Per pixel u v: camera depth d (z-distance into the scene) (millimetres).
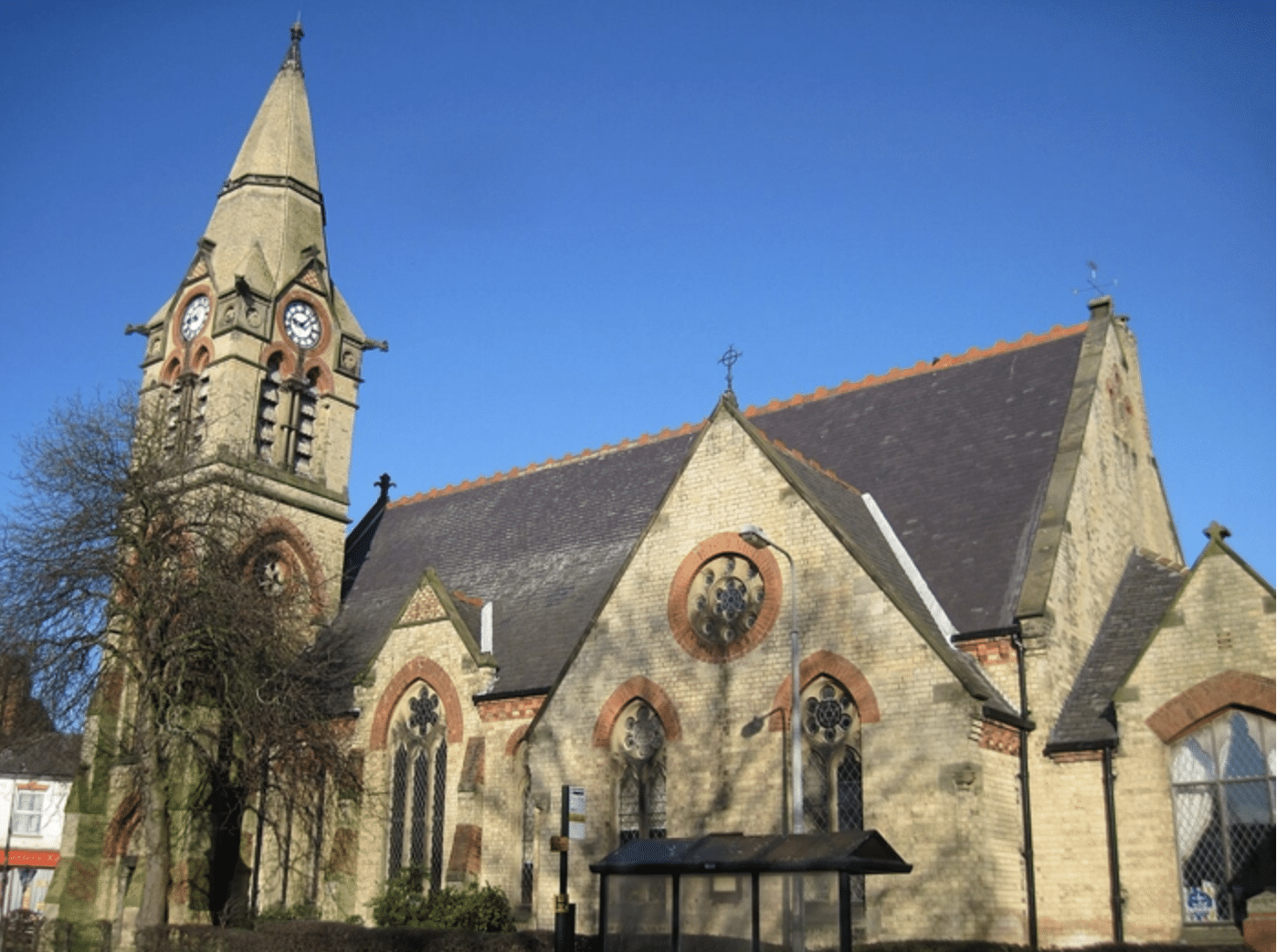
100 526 41125
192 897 42750
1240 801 28641
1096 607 34625
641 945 27438
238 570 43438
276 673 41656
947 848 28312
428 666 41875
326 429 53406
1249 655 29016
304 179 56188
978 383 40562
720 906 26641
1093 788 30375
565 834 28266
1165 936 28703
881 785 29672
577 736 35312
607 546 44438
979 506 35875
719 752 32469
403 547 53125
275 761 42875
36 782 78562
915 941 27031
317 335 54125
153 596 40406
